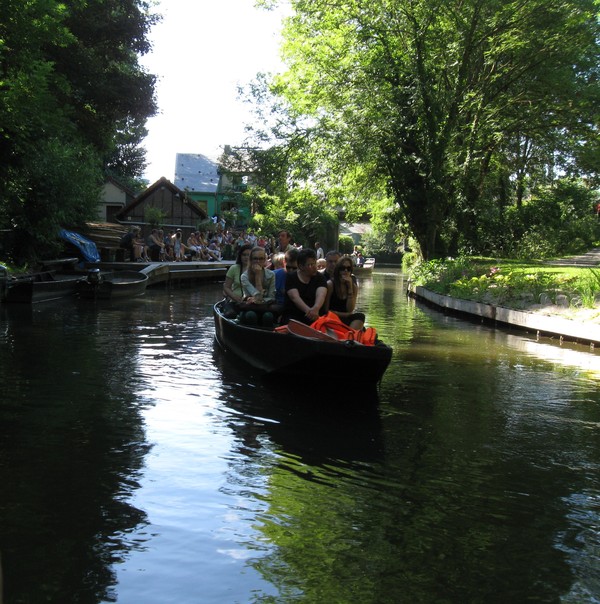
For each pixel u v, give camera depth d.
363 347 6.49
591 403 6.68
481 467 4.68
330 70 25.16
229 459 4.71
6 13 15.06
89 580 3.06
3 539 3.44
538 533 3.62
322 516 3.79
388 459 4.80
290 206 42.81
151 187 43.75
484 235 33.75
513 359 9.32
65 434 5.20
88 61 26.55
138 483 4.22
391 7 23.72
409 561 3.29
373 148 24.77
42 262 18.30
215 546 3.41
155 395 6.50
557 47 24.56
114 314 13.38
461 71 24.61
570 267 22.47
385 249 66.38
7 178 16.88
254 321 8.17
